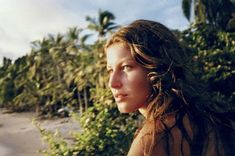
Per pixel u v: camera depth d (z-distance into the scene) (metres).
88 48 61.72
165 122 0.80
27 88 75.81
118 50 0.85
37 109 73.00
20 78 80.25
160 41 0.86
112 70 0.87
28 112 79.62
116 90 0.84
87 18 67.38
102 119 8.08
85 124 8.25
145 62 0.83
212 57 22.89
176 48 0.88
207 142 0.83
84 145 7.91
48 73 71.19
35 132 56.78
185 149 0.80
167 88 0.83
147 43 0.84
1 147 47.91
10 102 83.62
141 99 0.84
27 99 75.38
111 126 8.10
